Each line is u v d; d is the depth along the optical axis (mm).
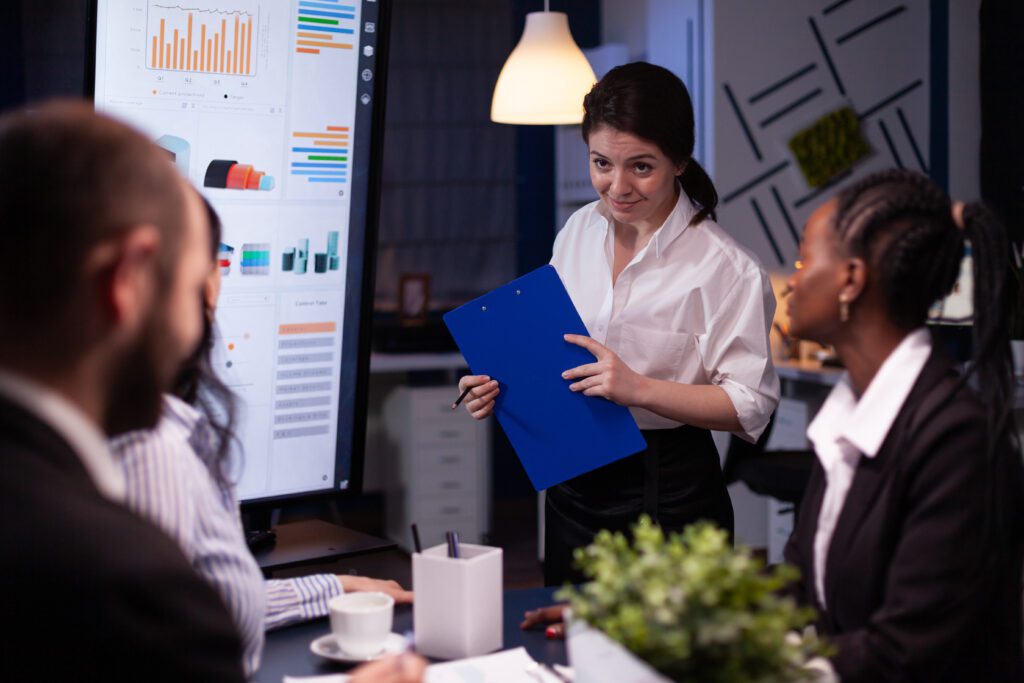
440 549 1521
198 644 791
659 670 969
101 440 823
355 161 2301
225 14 2172
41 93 4125
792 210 5266
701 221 2281
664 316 2252
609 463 2207
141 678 765
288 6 2201
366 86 2281
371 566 4262
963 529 1198
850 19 5293
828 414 1374
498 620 1490
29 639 740
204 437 1417
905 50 5375
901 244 1249
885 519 1266
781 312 5258
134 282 796
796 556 1449
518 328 2098
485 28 6434
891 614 1212
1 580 737
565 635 1532
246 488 2287
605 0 6484
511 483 6562
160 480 1184
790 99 5234
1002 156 5160
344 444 2385
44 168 772
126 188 788
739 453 3969
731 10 5117
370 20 2264
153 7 2133
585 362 2076
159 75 2152
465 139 6453
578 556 1084
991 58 5203
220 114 2191
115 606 752
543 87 3771
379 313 6367
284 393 2303
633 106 2074
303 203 2268
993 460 1208
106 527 769
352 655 1453
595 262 2371
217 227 1459
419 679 1050
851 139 5297
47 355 789
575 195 6039
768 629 953
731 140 5160
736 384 2182
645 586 984
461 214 6473
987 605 1218
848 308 1294
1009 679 1239
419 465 5305
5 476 754
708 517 2242
